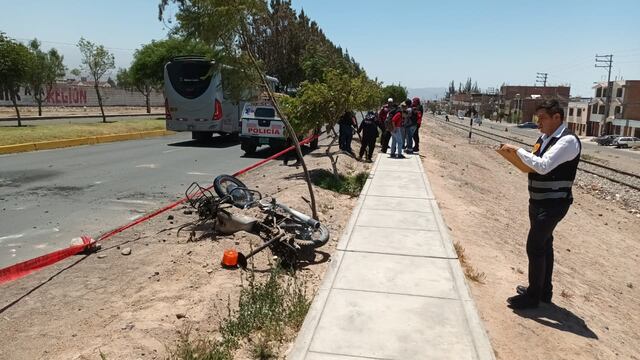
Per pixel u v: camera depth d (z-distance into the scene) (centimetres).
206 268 587
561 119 505
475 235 932
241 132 1741
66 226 777
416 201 997
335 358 402
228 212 705
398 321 466
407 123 1853
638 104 7575
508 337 488
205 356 389
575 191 2350
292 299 506
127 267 589
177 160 1574
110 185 1119
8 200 950
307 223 658
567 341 511
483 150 3706
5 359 399
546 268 576
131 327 441
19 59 2634
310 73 3638
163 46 4303
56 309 485
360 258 642
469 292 537
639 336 665
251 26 782
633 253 1387
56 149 1844
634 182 2744
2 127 2528
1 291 527
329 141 2433
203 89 2131
